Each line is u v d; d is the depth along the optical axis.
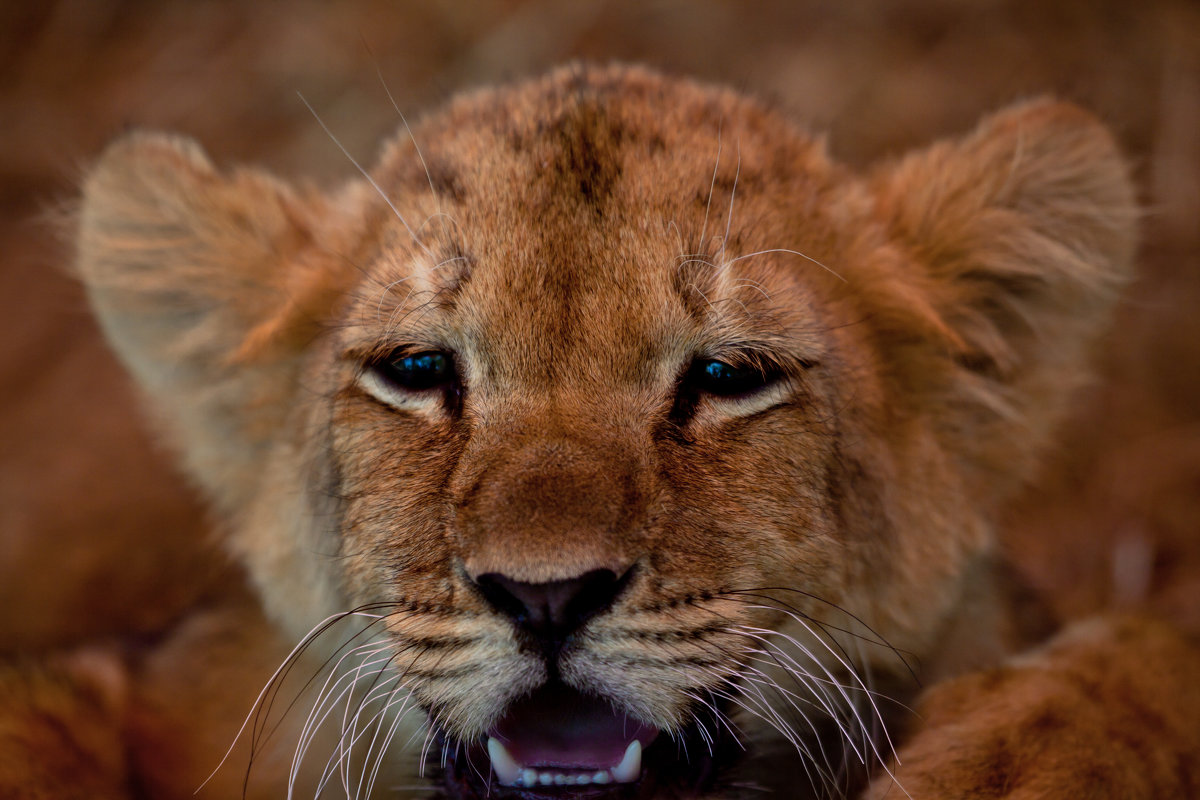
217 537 8.17
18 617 11.60
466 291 6.21
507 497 5.66
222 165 13.85
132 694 8.27
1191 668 7.21
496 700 5.74
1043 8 14.12
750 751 6.78
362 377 6.55
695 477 6.11
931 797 6.05
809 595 6.48
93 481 12.31
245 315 7.52
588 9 14.80
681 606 5.86
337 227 7.49
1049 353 7.61
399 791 7.29
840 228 7.24
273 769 7.74
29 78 15.38
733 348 6.20
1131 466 11.05
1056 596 10.12
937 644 7.39
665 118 7.10
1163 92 12.95
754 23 14.62
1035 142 7.29
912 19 14.36
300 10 15.38
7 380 13.05
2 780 7.04
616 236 6.22
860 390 6.75
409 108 14.10
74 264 8.02
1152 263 11.80
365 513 6.47
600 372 6.09
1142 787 6.27
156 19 15.84
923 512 7.06
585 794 5.82
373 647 6.47
